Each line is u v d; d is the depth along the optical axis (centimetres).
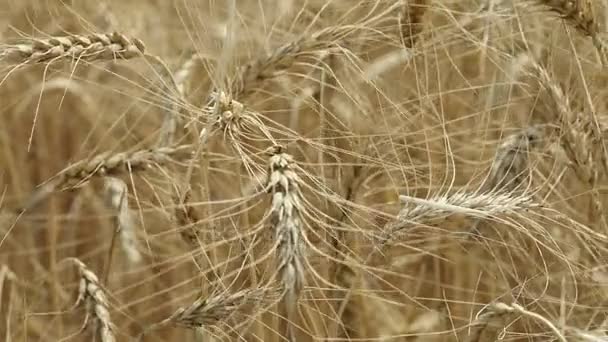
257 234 91
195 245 94
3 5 115
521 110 105
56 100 123
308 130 111
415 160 103
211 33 100
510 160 97
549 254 103
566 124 95
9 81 121
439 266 109
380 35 101
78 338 101
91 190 116
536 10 96
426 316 108
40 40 90
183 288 110
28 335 108
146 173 100
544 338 99
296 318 98
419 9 96
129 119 118
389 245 94
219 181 105
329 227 90
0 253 113
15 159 121
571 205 104
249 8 109
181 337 110
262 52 97
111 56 91
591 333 91
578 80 98
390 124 104
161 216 108
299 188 85
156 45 111
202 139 88
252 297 89
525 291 99
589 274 98
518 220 96
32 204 103
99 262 117
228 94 90
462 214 91
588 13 93
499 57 102
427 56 104
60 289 105
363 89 106
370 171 101
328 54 98
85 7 112
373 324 104
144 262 112
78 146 122
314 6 107
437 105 108
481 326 91
